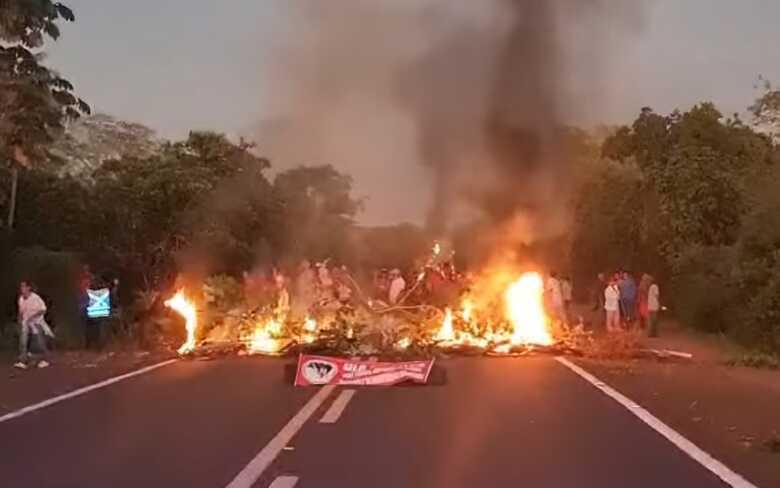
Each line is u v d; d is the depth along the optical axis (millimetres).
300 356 15836
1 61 26250
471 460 9336
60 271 25359
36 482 8320
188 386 15156
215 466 8977
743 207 29297
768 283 22969
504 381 15930
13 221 29047
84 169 43125
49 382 15742
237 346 20500
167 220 31219
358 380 15344
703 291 28188
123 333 23578
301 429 11078
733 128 34594
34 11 25781
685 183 33250
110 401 13445
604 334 23844
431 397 13891
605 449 9938
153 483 8281
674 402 13625
